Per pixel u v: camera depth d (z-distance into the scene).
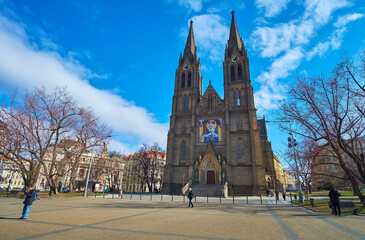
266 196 51.03
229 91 64.31
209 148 58.28
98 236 9.36
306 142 28.19
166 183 58.38
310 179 30.64
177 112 67.94
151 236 9.59
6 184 100.62
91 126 43.78
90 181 75.94
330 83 22.34
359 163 21.98
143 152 75.00
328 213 18.88
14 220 13.05
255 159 54.28
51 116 37.59
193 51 80.19
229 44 73.88
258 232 10.72
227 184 51.75
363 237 9.72
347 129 21.41
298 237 9.71
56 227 11.15
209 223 13.27
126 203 28.69
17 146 34.25
